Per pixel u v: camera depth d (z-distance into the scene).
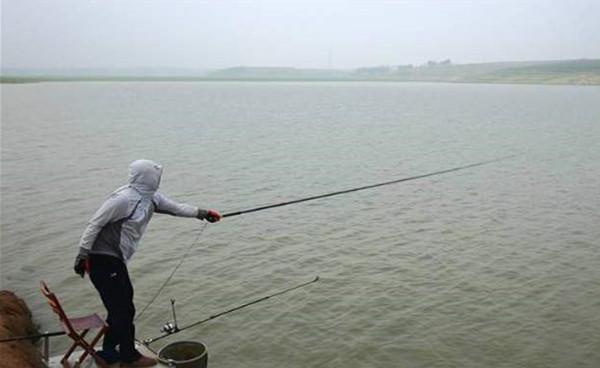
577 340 10.76
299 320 11.55
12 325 10.59
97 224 6.30
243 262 14.66
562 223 18.19
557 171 27.28
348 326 11.28
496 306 12.11
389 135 44.41
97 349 7.69
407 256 15.12
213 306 12.20
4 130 44.28
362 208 20.02
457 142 39.69
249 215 18.95
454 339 10.80
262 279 13.59
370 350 10.47
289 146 36.97
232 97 119.25
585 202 20.98
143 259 14.80
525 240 16.44
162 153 32.97
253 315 11.75
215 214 7.16
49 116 59.28
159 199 6.87
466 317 11.63
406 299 12.46
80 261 6.38
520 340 10.77
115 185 23.56
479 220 18.56
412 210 19.81
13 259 14.82
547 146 37.06
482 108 81.38
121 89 157.62
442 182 24.62
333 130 48.56
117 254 6.42
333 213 19.33
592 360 10.12
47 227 17.47
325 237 16.69
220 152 33.75
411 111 75.44
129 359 6.79
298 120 59.81
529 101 100.94
